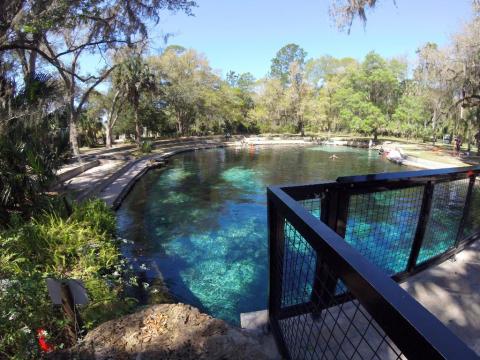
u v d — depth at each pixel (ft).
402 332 1.87
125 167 46.50
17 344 6.84
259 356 4.62
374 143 96.37
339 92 101.96
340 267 2.65
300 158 72.95
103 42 32.04
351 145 102.27
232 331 5.08
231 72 208.13
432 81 67.10
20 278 8.36
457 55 53.42
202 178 46.85
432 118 84.74
